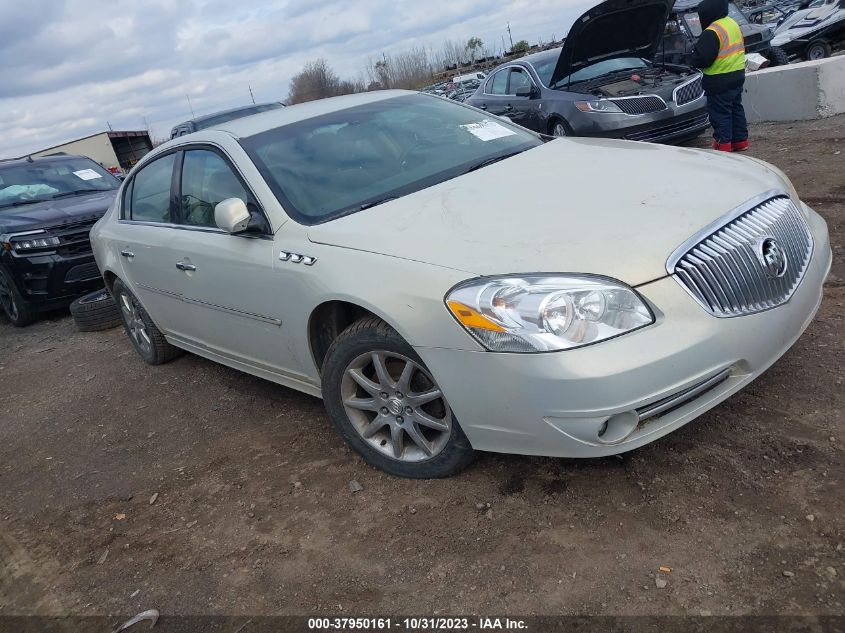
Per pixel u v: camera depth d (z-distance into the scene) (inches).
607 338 92.5
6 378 235.9
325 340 129.9
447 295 100.1
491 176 131.0
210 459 145.7
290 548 110.7
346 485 124.1
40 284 288.8
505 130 162.6
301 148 144.9
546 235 102.1
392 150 147.6
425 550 102.9
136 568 114.7
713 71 299.9
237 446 148.8
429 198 124.6
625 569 91.2
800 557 87.0
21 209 310.2
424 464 116.6
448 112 166.6
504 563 96.9
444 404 109.8
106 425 176.6
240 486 132.1
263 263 131.6
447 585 95.4
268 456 141.3
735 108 310.3
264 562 108.7
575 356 92.0
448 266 102.5
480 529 104.6
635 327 93.1
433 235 110.0
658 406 94.6
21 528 135.3
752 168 125.5
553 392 93.3
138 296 194.2
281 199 133.8
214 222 150.3
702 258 98.5
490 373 97.7
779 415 115.5
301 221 128.9
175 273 163.5
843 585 81.8
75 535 128.5
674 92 345.1
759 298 103.3
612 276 94.1
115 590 110.3
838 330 139.5
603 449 95.3
